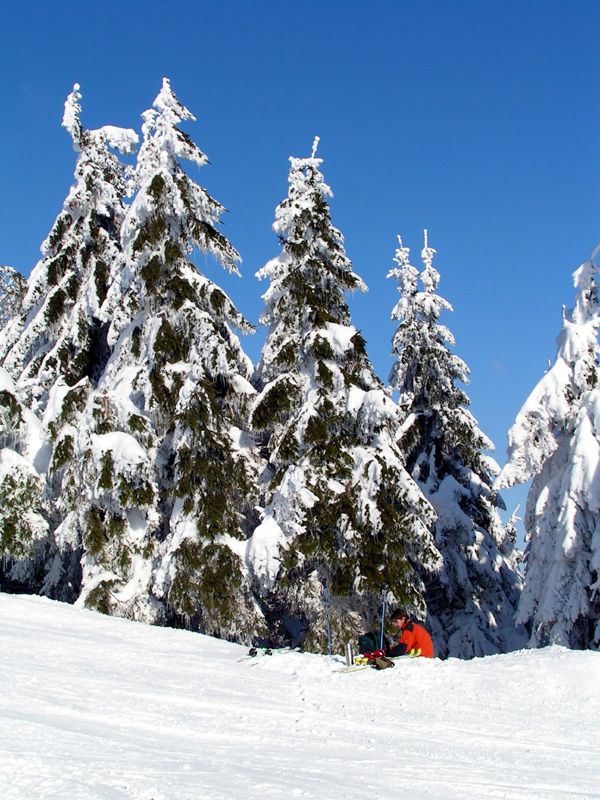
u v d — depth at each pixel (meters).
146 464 20.06
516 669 10.73
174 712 7.28
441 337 30.27
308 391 21.53
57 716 6.40
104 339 26.98
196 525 19.75
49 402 23.31
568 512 19.67
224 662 11.23
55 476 22.33
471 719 8.32
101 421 20.72
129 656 10.97
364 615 20.23
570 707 9.07
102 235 27.56
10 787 3.98
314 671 10.70
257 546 19.33
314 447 20.53
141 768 4.84
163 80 24.67
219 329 22.62
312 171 24.08
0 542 20.31
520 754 6.87
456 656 25.88
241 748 6.10
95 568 19.69
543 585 20.66
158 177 23.09
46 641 11.34
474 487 29.39
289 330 22.50
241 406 22.78
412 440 27.47
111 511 20.28
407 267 30.45
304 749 6.32
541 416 21.33
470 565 26.94
